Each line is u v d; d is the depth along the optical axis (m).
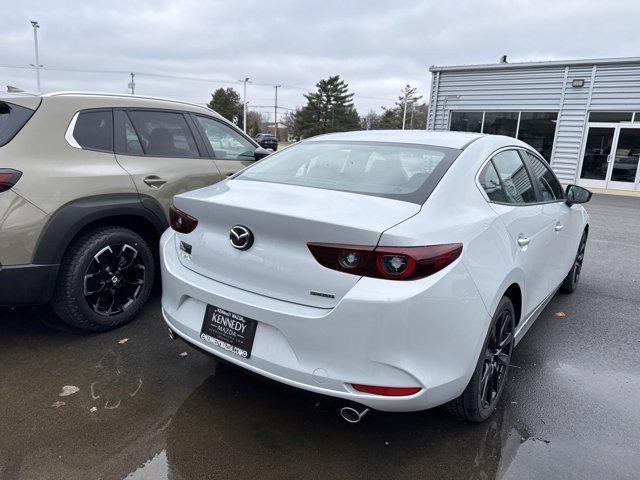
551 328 3.95
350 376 2.02
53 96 3.37
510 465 2.31
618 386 3.05
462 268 2.13
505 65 17.33
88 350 3.26
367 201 2.28
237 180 2.90
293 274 2.12
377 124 83.12
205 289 2.39
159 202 3.79
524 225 2.87
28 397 2.71
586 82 16.11
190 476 2.17
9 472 2.15
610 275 5.60
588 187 16.86
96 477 2.14
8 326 3.58
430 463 2.31
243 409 2.68
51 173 3.11
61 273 3.20
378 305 1.94
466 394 2.40
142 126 3.90
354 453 2.36
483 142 2.93
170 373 3.02
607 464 2.33
